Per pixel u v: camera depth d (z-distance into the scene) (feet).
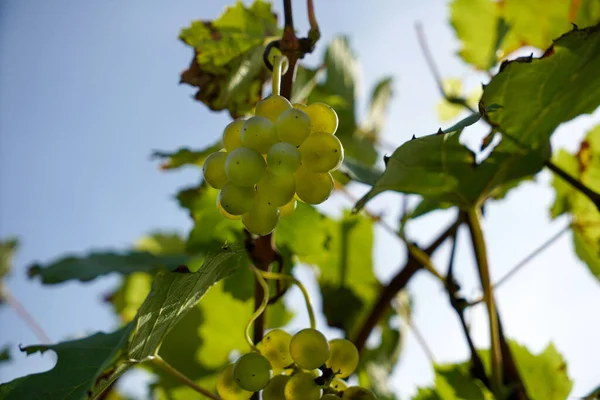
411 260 1.70
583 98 1.36
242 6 1.60
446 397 1.51
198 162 1.68
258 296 1.40
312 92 2.26
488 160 1.38
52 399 1.16
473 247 1.45
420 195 1.41
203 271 1.12
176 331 1.83
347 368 1.16
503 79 1.27
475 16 1.96
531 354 1.61
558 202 1.69
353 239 1.94
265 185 1.10
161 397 1.83
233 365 1.15
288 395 1.11
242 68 1.54
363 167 1.72
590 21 1.75
